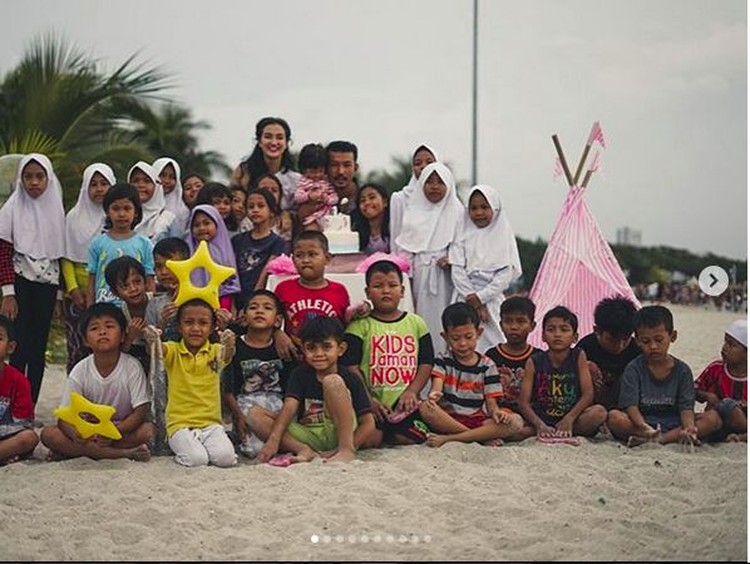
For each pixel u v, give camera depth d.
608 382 7.39
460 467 6.28
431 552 4.86
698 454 6.70
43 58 14.53
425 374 7.02
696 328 20.77
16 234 7.69
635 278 40.16
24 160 7.73
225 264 7.68
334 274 7.53
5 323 6.58
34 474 6.14
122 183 7.50
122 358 6.66
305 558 4.80
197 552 4.90
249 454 6.66
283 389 6.84
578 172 9.37
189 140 34.16
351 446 6.52
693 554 4.85
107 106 15.06
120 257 7.02
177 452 6.38
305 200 8.43
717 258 32.47
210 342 6.70
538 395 7.15
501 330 7.98
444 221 8.06
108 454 6.44
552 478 6.04
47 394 10.34
